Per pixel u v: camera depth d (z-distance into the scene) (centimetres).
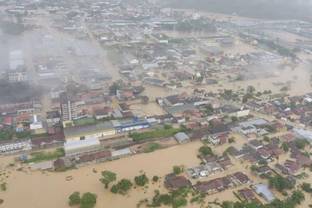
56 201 14875
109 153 18112
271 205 14738
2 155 18050
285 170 17338
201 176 16788
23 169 16988
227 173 17125
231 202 14950
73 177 16488
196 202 15088
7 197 15025
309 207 15075
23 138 19450
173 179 16200
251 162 17988
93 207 14425
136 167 17325
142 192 15538
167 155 18438
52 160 17788
